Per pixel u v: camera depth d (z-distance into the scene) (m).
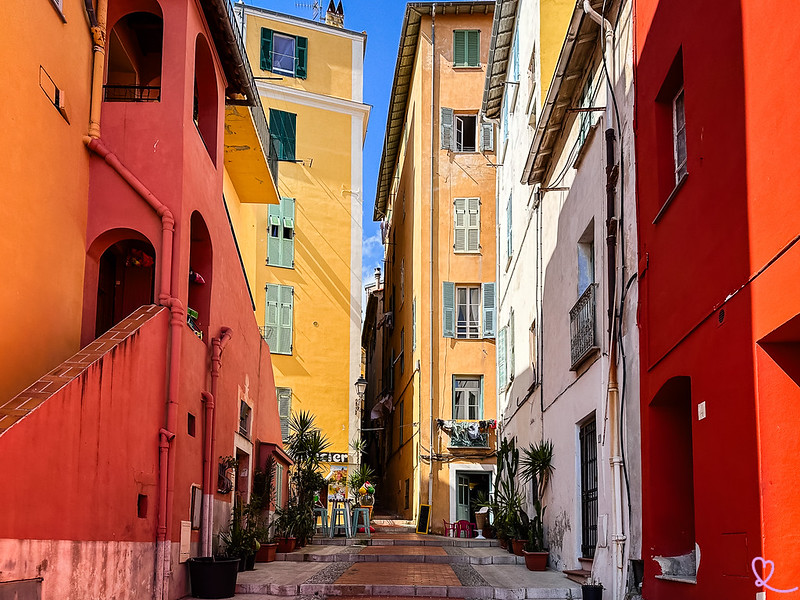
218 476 12.05
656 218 8.52
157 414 9.38
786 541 5.81
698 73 7.41
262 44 27.94
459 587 10.87
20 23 8.11
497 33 20.45
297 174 27.66
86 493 7.43
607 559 10.09
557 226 14.42
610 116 10.62
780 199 5.72
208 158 11.91
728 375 6.55
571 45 11.72
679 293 7.84
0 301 7.75
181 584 9.90
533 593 10.69
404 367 29.30
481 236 26.20
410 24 27.52
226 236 12.98
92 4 9.94
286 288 26.67
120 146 10.36
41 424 6.61
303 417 19.98
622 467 9.76
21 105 8.15
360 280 27.58
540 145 14.73
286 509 16.38
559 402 13.93
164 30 10.76
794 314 5.47
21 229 8.19
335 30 29.08
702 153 7.28
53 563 6.73
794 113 5.50
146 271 12.05
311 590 10.86
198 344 10.97
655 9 8.80
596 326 11.27
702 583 7.02
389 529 24.11
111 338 8.45
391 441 32.75
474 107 26.92
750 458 6.08
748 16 6.29
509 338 21.12
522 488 18.09
